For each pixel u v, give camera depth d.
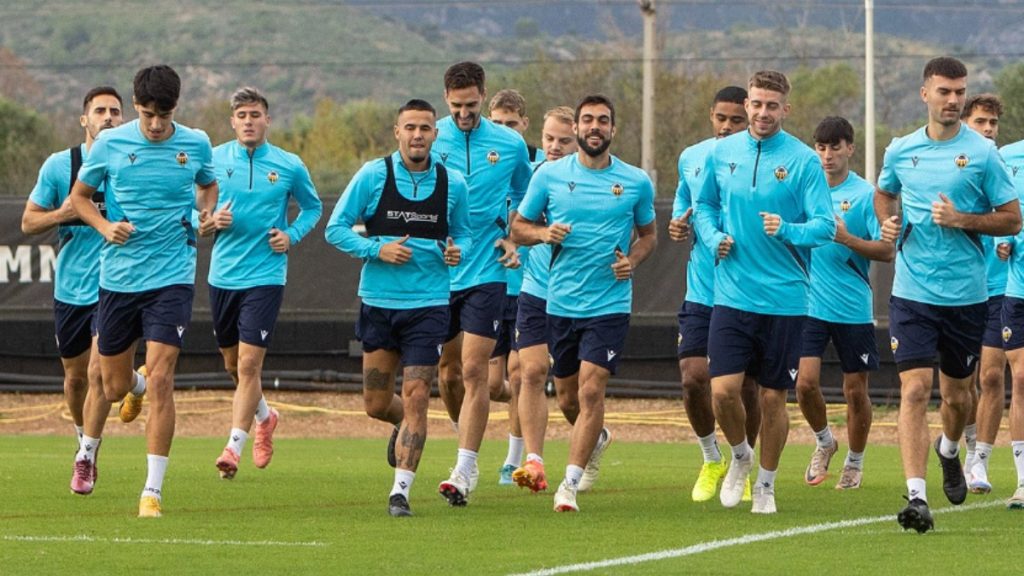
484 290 35.69
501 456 50.56
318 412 65.25
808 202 31.41
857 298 39.12
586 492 37.84
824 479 40.81
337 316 66.56
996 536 28.66
